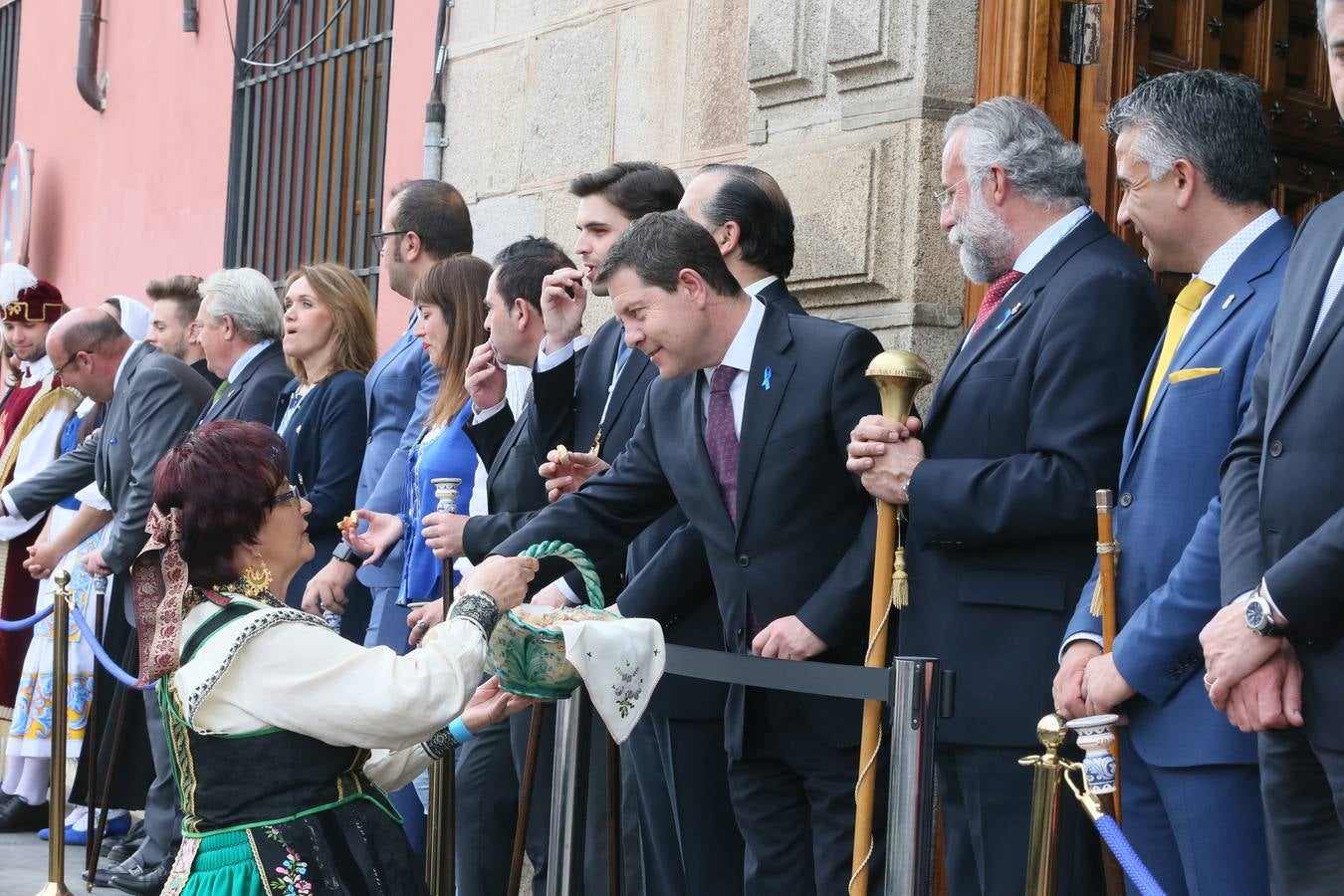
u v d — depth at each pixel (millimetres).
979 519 3033
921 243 4516
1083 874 3049
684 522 3936
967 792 3143
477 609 2928
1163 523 2881
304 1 7688
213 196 8266
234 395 5684
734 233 3842
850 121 4742
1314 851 2500
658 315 3451
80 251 9656
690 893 3730
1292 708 2449
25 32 10609
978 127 3309
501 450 4371
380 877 2809
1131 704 2850
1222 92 2973
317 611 4910
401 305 6738
